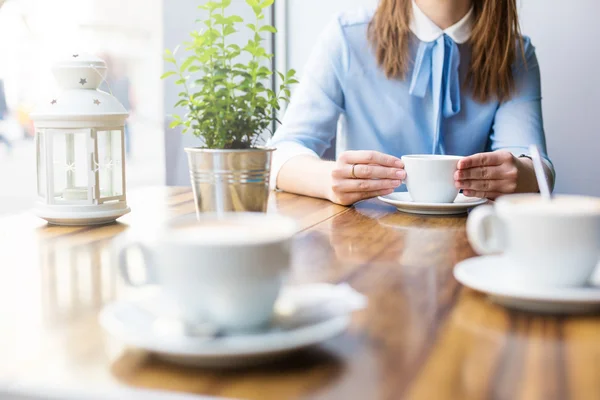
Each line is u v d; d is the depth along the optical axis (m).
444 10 1.80
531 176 1.36
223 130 1.05
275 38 2.50
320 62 1.90
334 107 1.88
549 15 2.40
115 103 1.09
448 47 1.80
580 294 0.60
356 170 1.29
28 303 0.68
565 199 0.68
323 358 0.52
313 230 1.07
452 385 0.47
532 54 1.90
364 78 1.88
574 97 2.43
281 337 0.50
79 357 0.53
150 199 1.37
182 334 0.51
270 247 0.53
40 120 1.06
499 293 0.62
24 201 2.82
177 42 2.42
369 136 1.92
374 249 0.93
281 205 1.33
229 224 0.58
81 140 1.08
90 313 0.64
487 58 1.79
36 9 2.53
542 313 0.63
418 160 1.24
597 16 2.37
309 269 0.82
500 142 1.79
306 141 1.78
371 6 2.45
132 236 1.01
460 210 1.23
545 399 0.44
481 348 0.54
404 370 0.50
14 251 0.91
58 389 0.47
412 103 1.86
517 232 0.64
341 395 0.46
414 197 1.28
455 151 1.88
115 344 0.56
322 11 2.49
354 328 0.59
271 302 0.54
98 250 0.92
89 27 3.02
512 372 0.49
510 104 1.84
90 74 1.06
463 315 0.63
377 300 0.68
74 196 1.09
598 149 2.43
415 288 0.73
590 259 0.63
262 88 1.08
